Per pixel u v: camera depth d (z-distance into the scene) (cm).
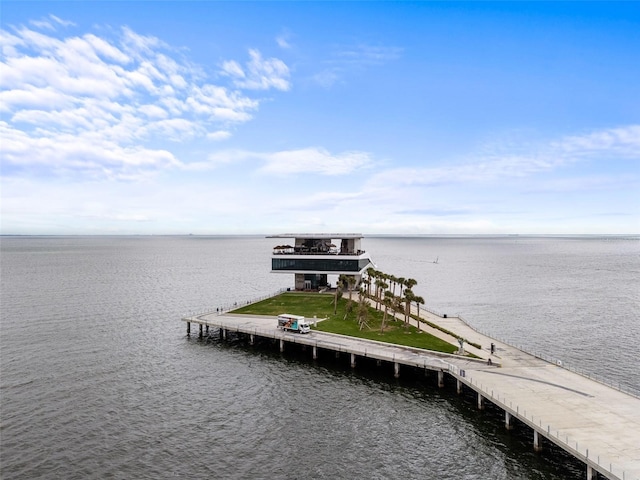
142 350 8231
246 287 17000
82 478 4159
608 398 5169
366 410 5684
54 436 4931
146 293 15025
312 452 4681
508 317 11406
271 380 6738
